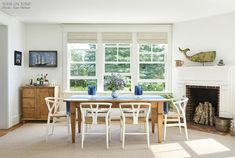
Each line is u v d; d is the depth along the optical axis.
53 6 4.72
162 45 6.52
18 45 5.96
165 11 5.11
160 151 3.80
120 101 4.16
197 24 5.89
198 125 5.57
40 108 5.95
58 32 6.45
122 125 4.15
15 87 5.80
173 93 6.38
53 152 3.76
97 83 6.52
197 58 5.73
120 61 6.57
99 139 4.52
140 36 6.43
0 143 4.24
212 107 5.59
